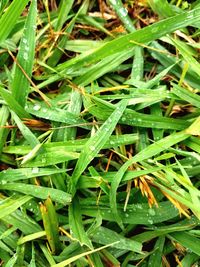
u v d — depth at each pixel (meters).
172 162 0.20
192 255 0.19
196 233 0.19
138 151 0.20
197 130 0.19
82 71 0.20
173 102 0.20
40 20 0.21
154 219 0.19
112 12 0.21
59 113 0.19
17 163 0.19
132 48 0.20
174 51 0.21
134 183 0.20
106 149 0.20
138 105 0.20
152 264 0.19
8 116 0.20
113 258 0.19
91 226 0.18
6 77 0.21
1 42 0.19
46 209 0.18
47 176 0.19
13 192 0.19
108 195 0.19
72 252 0.19
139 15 0.22
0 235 0.19
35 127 0.20
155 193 0.19
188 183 0.18
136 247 0.18
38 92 0.20
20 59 0.19
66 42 0.21
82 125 0.19
